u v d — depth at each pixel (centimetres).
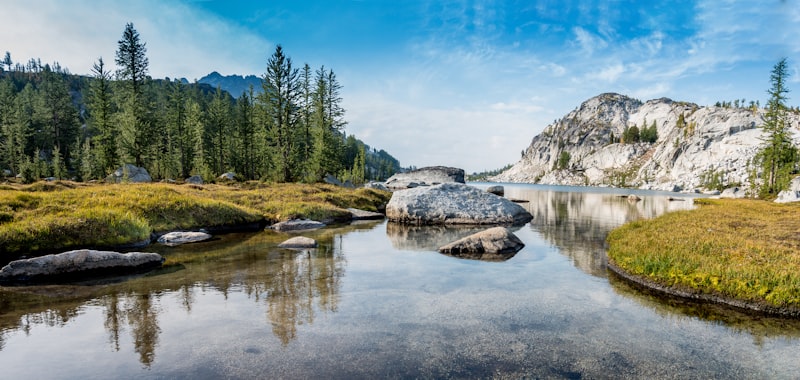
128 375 554
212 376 552
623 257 1284
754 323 812
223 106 8638
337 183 6588
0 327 736
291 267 1264
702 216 2348
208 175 6044
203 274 1159
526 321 802
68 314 809
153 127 5953
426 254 1516
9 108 9219
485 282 1102
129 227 1664
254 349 646
